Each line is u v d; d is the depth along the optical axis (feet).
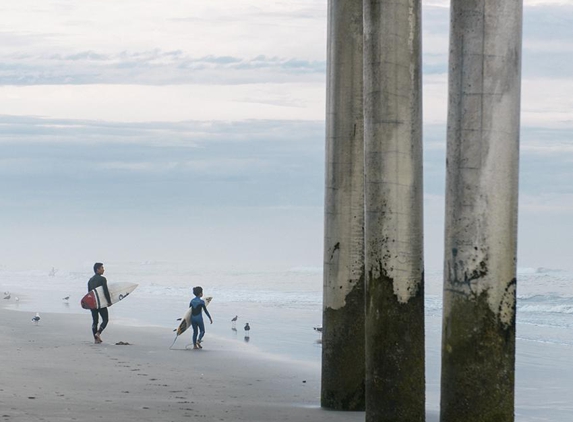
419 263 60.03
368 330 60.59
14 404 70.03
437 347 127.75
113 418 65.21
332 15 72.74
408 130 59.72
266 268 445.78
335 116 72.69
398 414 59.41
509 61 48.83
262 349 128.36
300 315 190.90
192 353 121.90
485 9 48.62
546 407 83.41
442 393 50.93
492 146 48.93
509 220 49.29
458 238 49.73
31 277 417.08
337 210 72.95
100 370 99.30
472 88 49.06
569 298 241.35
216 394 84.33
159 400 78.07
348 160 72.43
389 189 59.47
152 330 155.02
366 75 60.44
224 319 181.27
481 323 49.32
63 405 70.85
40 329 152.97
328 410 73.00
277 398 82.69
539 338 148.97
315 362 113.19
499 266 49.16
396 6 59.21
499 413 49.34
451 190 50.08
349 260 72.79
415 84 59.98
